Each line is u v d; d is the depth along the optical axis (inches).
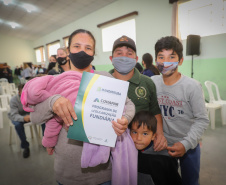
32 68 410.0
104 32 254.5
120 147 27.6
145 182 31.9
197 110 36.4
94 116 22.9
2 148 98.3
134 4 196.7
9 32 430.3
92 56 29.1
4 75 410.6
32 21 337.1
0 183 68.5
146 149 40.1
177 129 40.3
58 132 26.8
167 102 40.7
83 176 26.5
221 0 133.1
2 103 140.6
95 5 238.5
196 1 146.9
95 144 24.3
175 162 36.0
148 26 186.5
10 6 268.8
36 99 23.5
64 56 79.4
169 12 164.6
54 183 67.4
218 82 143.5
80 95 22.9
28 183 68.0
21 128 87.1
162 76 43.3
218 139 96.7
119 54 37.9
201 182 63.4
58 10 269.0
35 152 92.4
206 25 144.5
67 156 26.2
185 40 159.2
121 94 23.7
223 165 73.1
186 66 161.6
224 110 116.6
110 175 28.5
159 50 38.4
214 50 141.9
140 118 36.1
